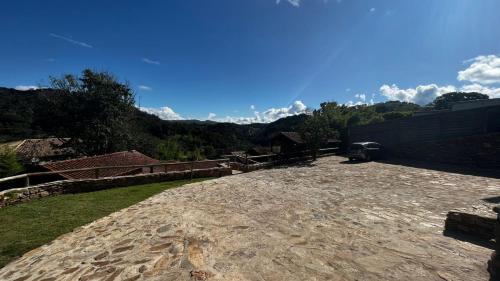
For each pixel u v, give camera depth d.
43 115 27.52
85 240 6.06
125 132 29.98
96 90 28.09
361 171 15.30
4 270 4.82
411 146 20.16
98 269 4.64
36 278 4.46
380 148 21.41
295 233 5.89
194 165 21.45
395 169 15.63
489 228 5.15
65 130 28.23
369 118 31.72
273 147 27.09
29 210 8.60
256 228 6.29
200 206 8.58
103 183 12.42
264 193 10.26
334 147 28.44
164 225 6.78
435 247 4.95
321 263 4.46
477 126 16.64
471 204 7.88
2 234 6.52
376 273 4.07
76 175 15.78
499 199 8.36
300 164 20.34
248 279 4.02
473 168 15.21
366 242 5.27
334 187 11.05
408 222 6.43
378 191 10.00
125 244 5.69
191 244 5.50
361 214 7.17
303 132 23.11
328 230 6.01
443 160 17.95
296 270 4.25
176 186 13.08
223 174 16.83
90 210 8.59
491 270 3.54
